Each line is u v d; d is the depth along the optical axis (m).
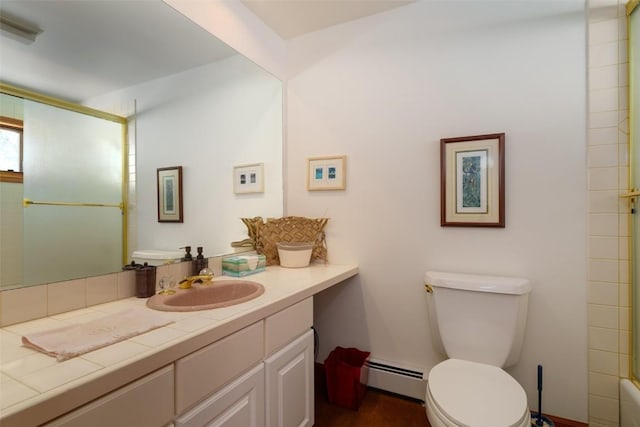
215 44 1.71
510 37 1.61
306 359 1.44
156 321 0.97
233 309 1.11
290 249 1.89
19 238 1.00
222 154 1.78
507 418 1.04
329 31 2.08
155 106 1.45
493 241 1.64
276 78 2.13
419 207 1.82
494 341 1.46
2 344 0.83
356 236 1.99
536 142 1.55
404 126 1.86
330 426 1.62
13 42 1.01
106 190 1.26
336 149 2.05
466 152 1.68
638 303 1.37
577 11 1.49
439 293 1.58
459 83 1.72
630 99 1.40
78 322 0.99
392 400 1.82
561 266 1.51
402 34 1.87
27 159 1.03
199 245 1.65
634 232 1.39
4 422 0.53
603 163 1.44
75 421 0.63
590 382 1.47
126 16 1.33
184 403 0.86
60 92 1.12
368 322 1.96
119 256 1.29
